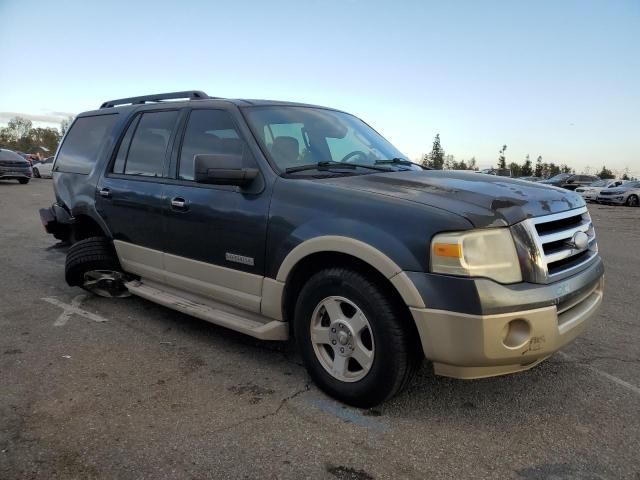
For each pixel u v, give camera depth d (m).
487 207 2.79
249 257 3.51
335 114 4.56
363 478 2.50
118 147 4.92
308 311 3.25
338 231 2.98
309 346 3.29
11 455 2.63
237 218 3.55
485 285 2.61
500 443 2.80
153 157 4.48
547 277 2.80
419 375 3.62
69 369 3.67
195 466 2.57
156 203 4.23
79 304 5.19
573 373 3.69
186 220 3.96
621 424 3.01
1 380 3.48
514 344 2.69
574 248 3.07
